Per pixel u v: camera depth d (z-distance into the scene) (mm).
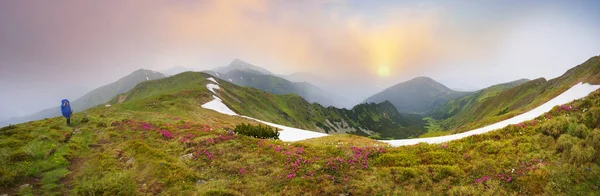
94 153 24328
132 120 39750
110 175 19203
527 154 17781
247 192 17094
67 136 28078
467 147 21625
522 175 15445
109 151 24656
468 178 16516
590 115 19719
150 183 18219
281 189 17141
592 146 15680
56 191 16578
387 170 18594
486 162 17922
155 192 17156
